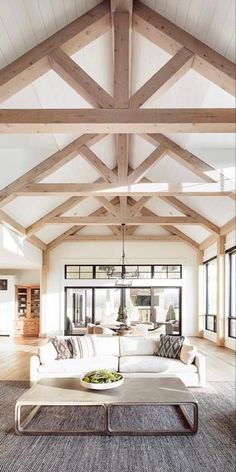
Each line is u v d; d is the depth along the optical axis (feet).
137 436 13.37
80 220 33.35
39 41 14.25
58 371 19.22
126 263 43.98
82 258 44.06
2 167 22.36
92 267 44.16
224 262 34.58
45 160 23.80
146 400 13.51
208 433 13.65
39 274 47.47
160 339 21.40
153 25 14.28
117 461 11.51
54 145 23.08
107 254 44.11
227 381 20.81
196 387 19.36
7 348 34.17
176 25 14.39
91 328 33.01
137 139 27.37
